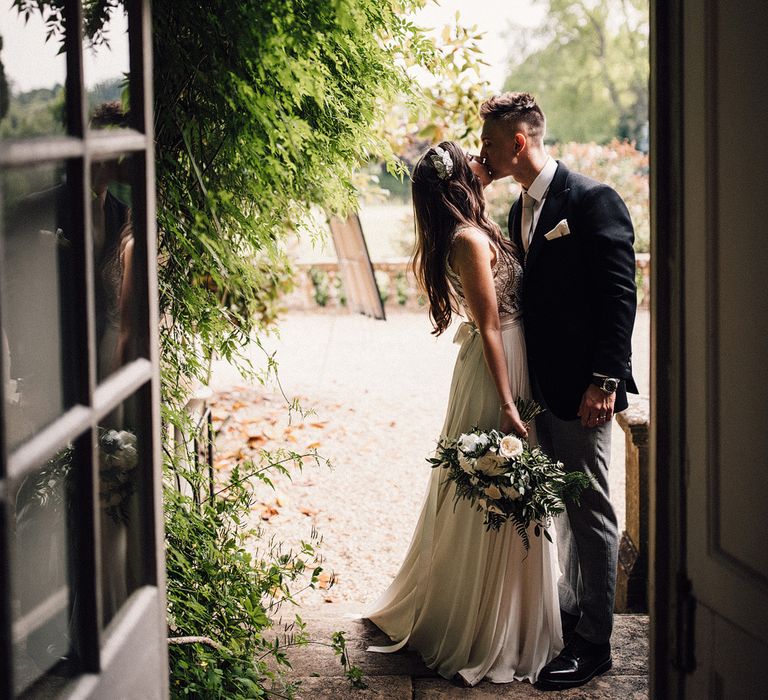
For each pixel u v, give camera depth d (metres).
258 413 7.05
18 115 1.38
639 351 8.78
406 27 2.75
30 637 1.42
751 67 1.39
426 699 2.86
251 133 2.31
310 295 11.48
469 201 2.99
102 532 1.50
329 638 3.26
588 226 2.94
